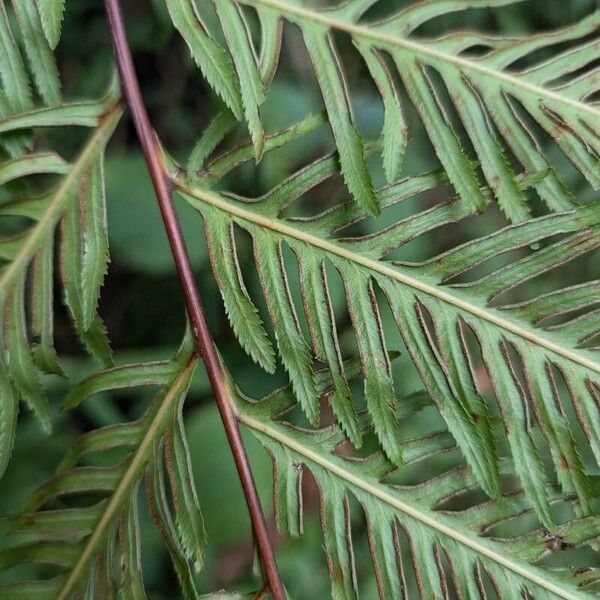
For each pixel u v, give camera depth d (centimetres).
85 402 66
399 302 49
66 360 66
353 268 50
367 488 50
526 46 50
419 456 49
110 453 64
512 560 49
